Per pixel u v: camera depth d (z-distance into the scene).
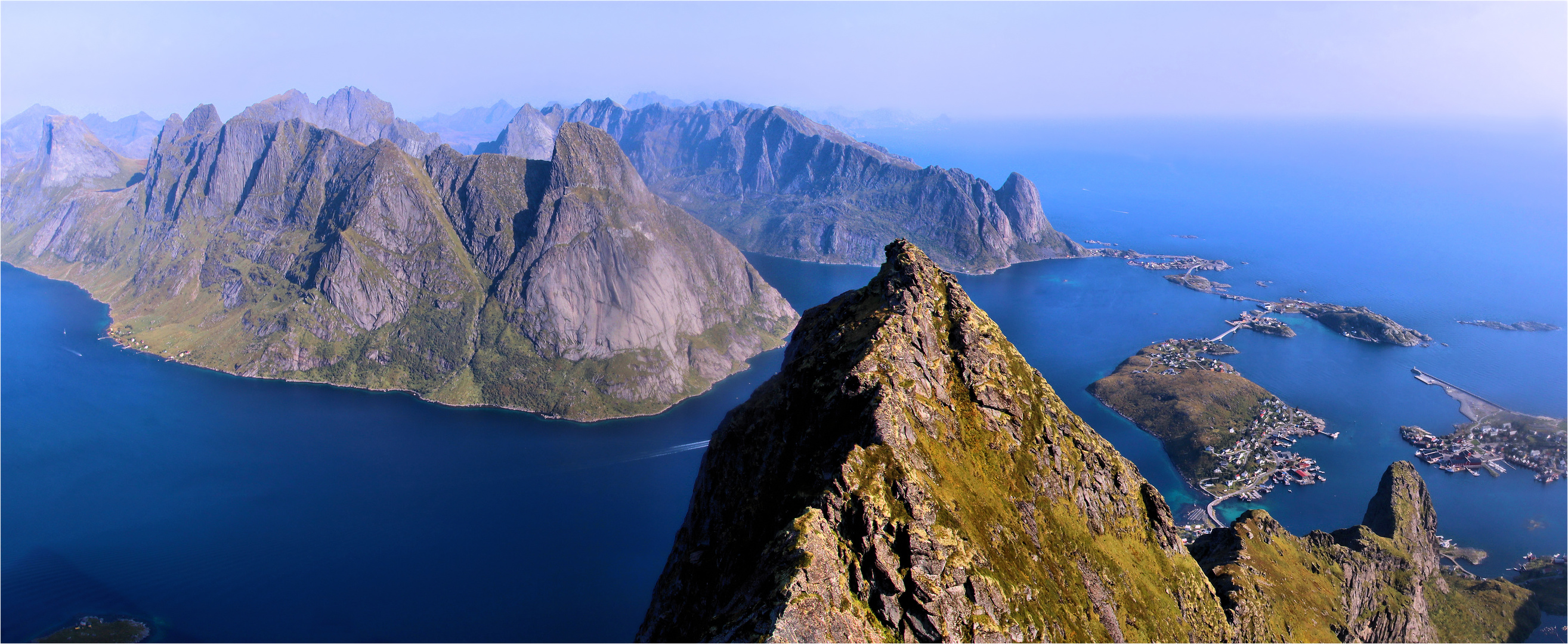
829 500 79.50
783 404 105.00
